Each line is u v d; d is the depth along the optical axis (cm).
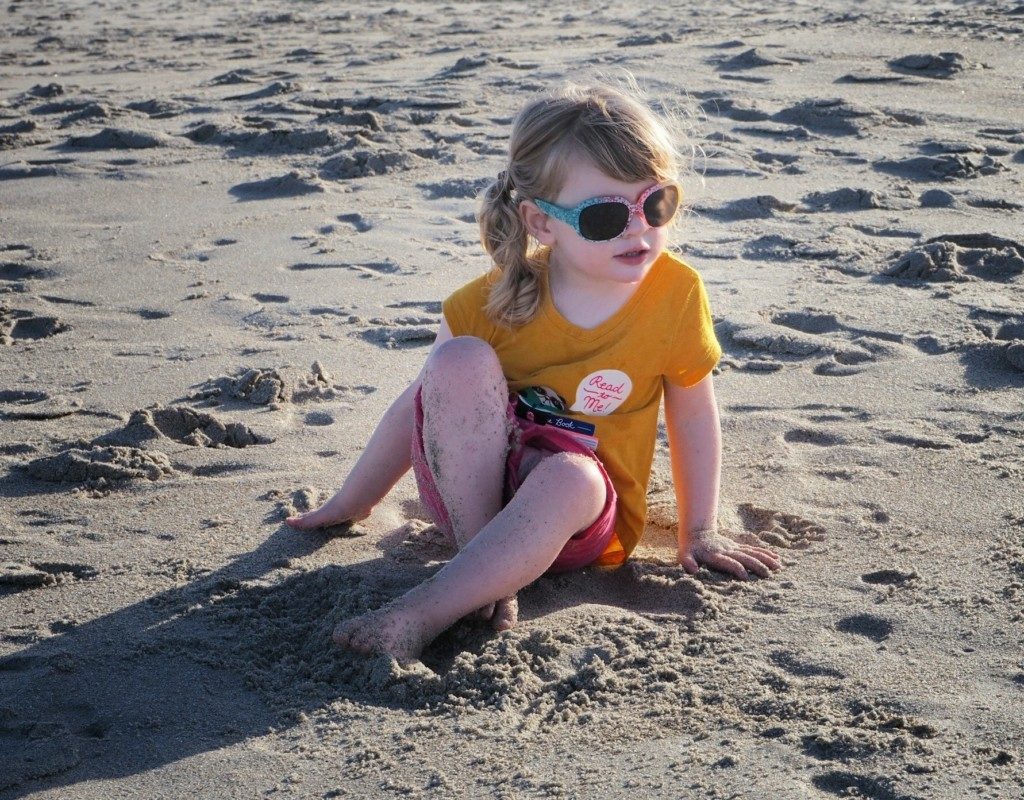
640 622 254
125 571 285
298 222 625
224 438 368
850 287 494
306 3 1939
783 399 386
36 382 416
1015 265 507
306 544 299
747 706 224
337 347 445
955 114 792
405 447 296
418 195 673
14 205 677
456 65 1048
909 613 256
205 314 489
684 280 278
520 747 213
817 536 296
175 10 1902
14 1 2088
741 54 972
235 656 249
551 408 276
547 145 258
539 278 275
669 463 348
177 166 757
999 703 220
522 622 255
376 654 239
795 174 675
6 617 265
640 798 196
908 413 370
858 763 202
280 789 204
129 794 204
